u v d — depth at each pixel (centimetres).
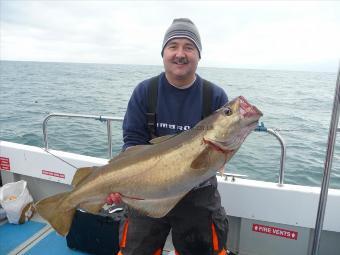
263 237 278
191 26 207
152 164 178
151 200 183
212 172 173
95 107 1409
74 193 188
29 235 319
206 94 214
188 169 171
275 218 262
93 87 2500
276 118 1107
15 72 5206
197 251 212
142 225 211
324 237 264
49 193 365
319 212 189
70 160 329
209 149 167
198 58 212
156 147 183
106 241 283
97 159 325
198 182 174
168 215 210
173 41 205
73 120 1035
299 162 622
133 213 214
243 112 162
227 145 167
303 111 1285
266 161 626
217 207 214
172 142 179
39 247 300
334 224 248
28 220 342
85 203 190
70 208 190
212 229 209
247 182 270
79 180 193
